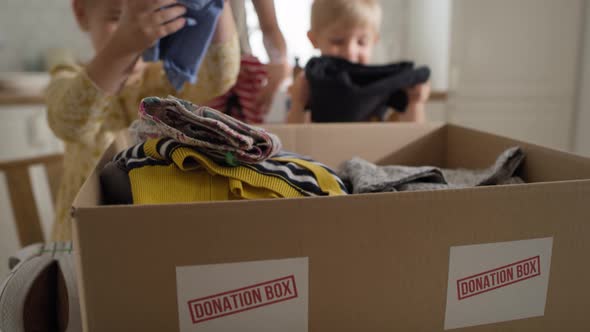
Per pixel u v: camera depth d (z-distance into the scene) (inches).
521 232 18.0
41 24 97.2
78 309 20.6
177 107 19.2
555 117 52.1
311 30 50.9
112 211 15.1
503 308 18.5
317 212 16.2
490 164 29.7
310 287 16.7
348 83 37.4
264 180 20.0
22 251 25.7
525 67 54.1
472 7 58.2
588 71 48.1
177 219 15.5
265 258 16.2
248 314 16.5
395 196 16.6
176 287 16.0
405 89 40.3
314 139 31.4
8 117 79.0
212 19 26.2
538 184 17.9
